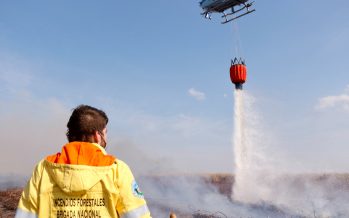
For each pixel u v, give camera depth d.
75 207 2.07
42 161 2.24
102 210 2.07
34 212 2.14
